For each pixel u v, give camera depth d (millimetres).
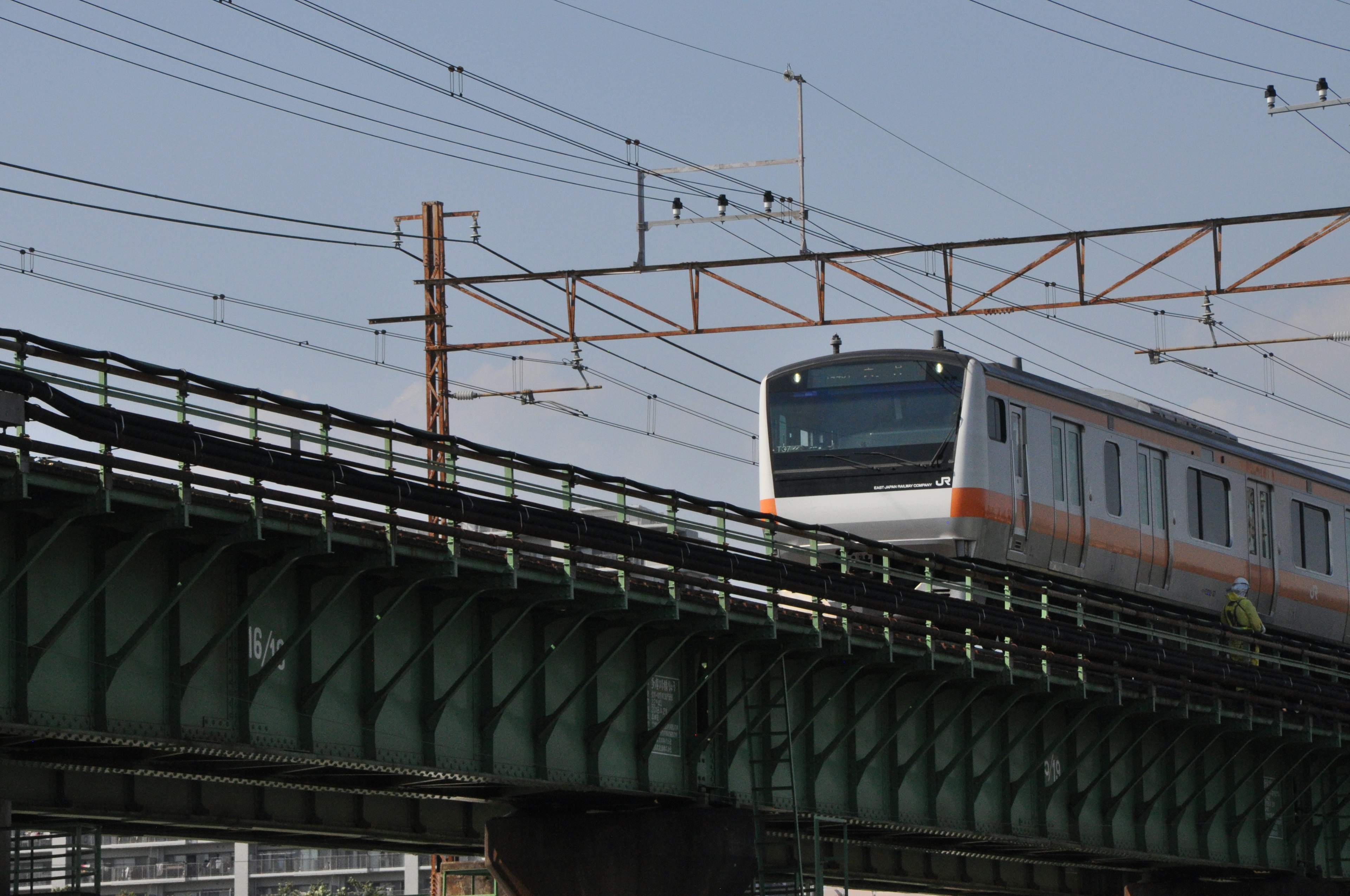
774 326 68812
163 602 39531
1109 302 66312
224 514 38719
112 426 35906
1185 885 87625
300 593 42906
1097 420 77125
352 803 52906
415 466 43500
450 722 46750
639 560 50969
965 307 67750
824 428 71312
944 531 68812
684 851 53594
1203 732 78625
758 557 52750
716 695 55312
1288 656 89562
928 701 63250
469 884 99688
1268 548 88562
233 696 41156
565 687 50281
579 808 56281
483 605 47969
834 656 57531
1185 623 74250
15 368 34875
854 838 66938
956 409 69500
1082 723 71562
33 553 36156
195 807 47719
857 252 67688
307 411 41406
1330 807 89750
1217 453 85438
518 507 45000
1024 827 68188
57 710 37188
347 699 44031
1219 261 66000
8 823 40438
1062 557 73938
